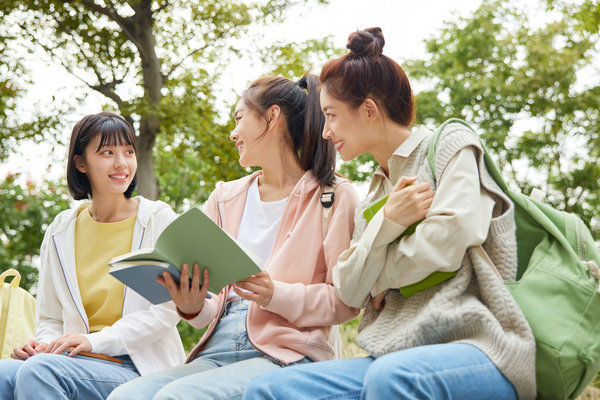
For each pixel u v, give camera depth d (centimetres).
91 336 275
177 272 233
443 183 211
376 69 235
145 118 1213
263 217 281
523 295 201
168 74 1306
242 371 234
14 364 273
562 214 217
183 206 1970
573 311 196
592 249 208
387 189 243
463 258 207
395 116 237
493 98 1677
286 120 284
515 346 188
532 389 191
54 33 1273
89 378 266
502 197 212
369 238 217
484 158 219
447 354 186
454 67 1747
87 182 318
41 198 1733
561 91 1669
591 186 1645
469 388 183
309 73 295
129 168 310
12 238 1709
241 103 287
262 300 245
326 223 267
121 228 312
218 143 1306
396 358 184
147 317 287
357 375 206
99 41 1281
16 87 1266
